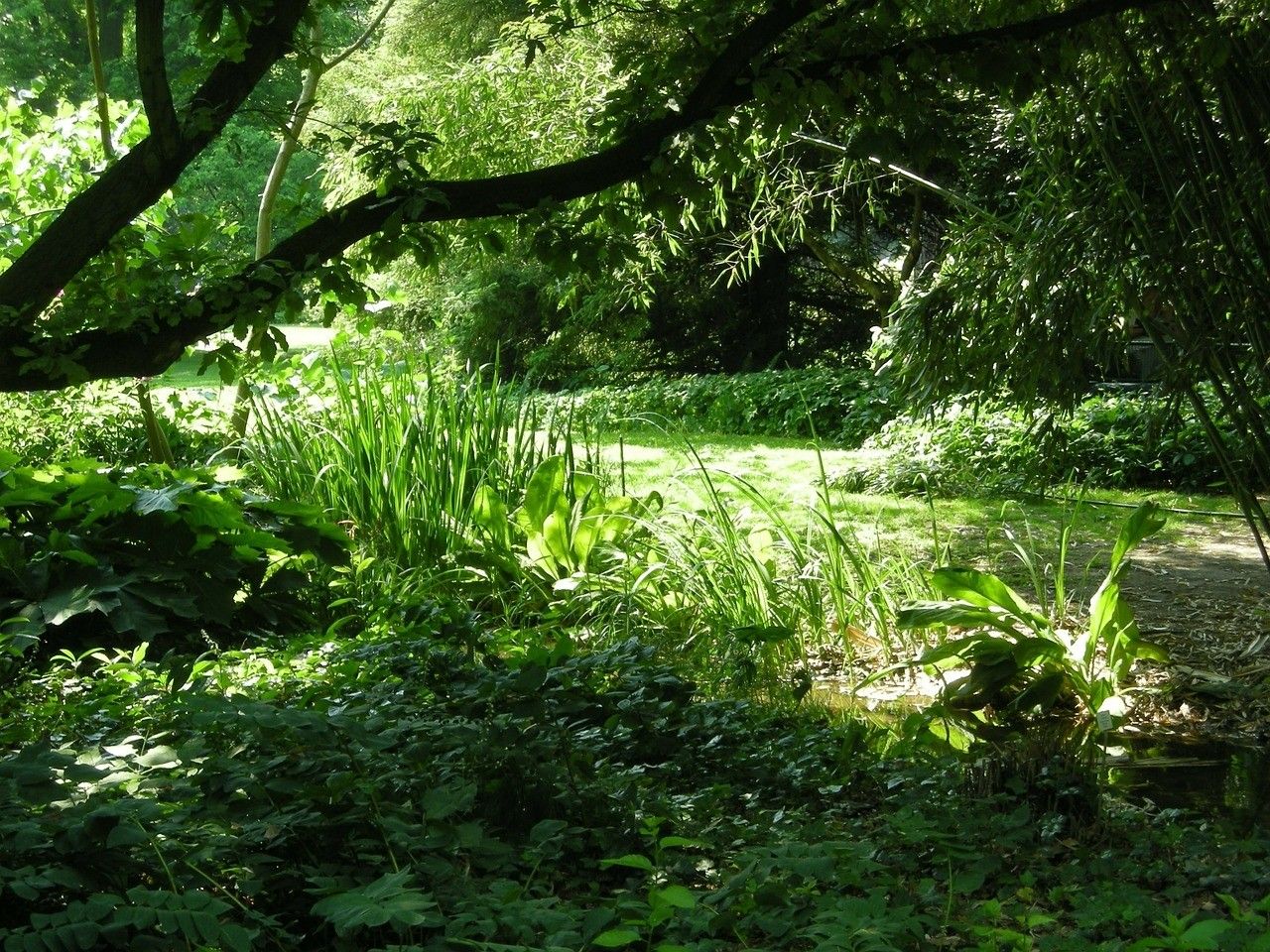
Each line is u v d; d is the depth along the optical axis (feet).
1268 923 9.37
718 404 60.49
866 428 53.16
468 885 10.09
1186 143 19.89
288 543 22.65
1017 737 17.93
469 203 12.21
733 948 9.76
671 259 65.82
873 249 68.28
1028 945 9.07
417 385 29.04
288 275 11.66
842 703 19.52
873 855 11.80
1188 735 18.15
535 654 15.08
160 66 10.65
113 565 21.34
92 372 11.50
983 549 30.35
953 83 14.08
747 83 12.69
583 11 14.70
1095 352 21.80
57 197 34.01
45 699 17.21
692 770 14.60
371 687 15.99
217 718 10.67
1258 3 18.45
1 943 7.79
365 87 63.93
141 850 9.44
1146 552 30.50
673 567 23.06
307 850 10.32
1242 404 20.77
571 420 27.96
